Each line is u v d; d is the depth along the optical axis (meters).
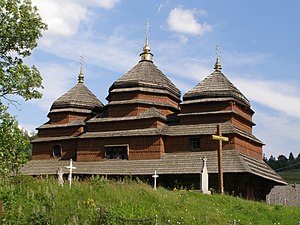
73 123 49.28
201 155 40.44
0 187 20.55
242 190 38.66
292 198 57.53
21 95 25.77
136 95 45.62
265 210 27.66
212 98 42.81
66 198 22.47
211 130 41.25
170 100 47.47
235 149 40.00
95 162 44.03
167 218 22.05
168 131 42.78
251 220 24.89
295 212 28.39
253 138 44.03
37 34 27.81
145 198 24.75
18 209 18.78
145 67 48.16
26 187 22.91
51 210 19.80
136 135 42.84
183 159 40.69
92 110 51.28
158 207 23.61
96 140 44.75
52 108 51.12
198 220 22.58
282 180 45.16
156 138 42.25
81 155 44.97
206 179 31.80
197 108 43.25
